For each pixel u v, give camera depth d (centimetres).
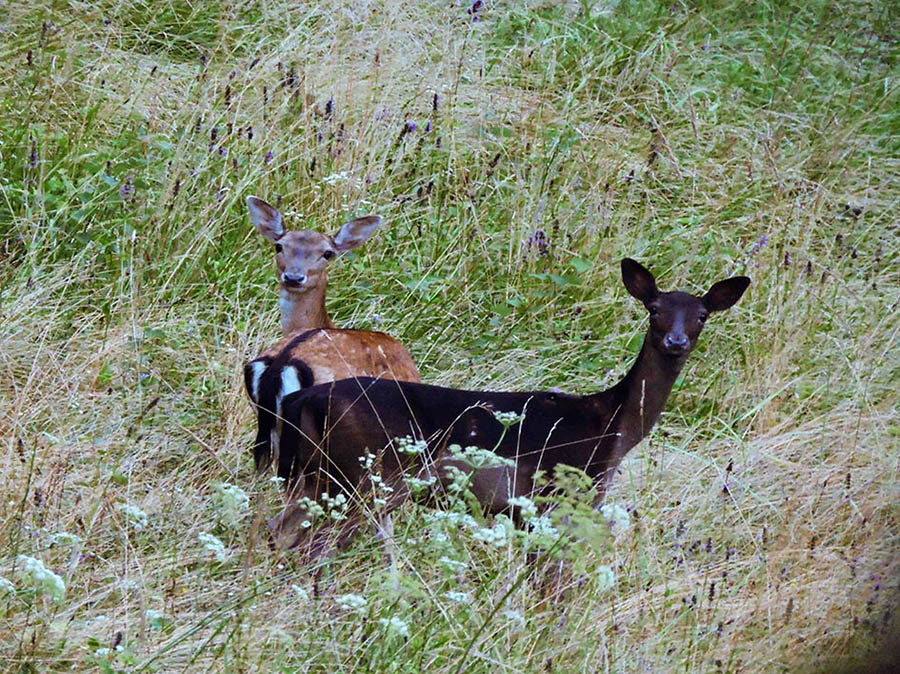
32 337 1127
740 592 966
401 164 1454
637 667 848
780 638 911
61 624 795
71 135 1380
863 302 1408
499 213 1426
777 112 1773
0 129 1354
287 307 1227
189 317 1205
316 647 812
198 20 1722
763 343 1303
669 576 957
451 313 1284
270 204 1365
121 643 796
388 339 1104
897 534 1079
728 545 1041
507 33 1814
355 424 965
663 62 1795
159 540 922
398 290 1330
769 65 1880
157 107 1477
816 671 897
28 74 1464
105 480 956
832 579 991
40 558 862
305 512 957
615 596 890
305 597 805
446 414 997
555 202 1456
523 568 893
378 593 828
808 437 1187
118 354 1115
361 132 1428
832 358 1321
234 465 1060
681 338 1007
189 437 1062
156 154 1381
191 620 827
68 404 1023
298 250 1219
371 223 1264
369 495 957
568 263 1377
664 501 1055
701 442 1191
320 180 1383
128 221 1266
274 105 1468
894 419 1245
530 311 1313
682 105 1736
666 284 1405
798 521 1054
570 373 1244
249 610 820
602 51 1814
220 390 1116
